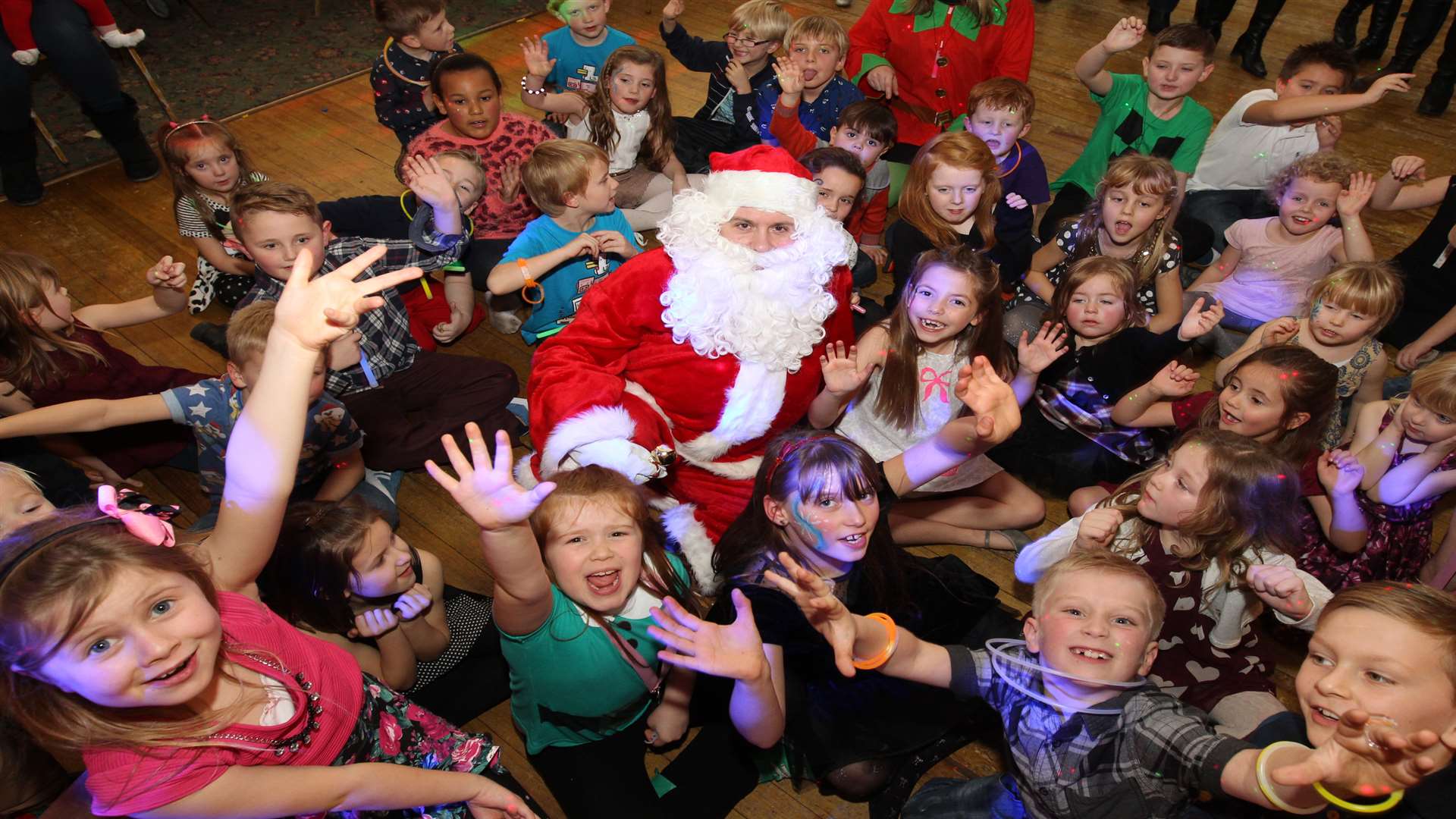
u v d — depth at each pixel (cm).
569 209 305
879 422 264
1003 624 231
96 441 284
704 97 498
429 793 149
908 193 324
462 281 346
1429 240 335
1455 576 245
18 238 402
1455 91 512
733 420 245
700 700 222
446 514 293
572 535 187
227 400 246
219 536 139
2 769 147
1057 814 176
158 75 513
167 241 400
